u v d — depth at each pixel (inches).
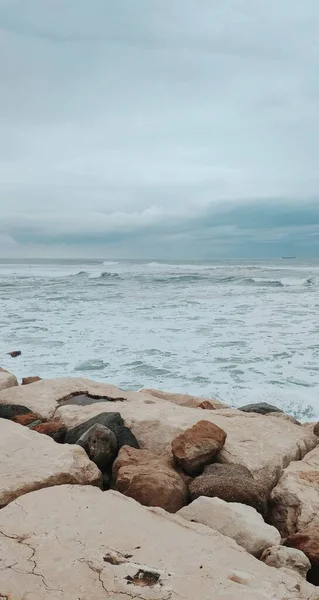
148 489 144.5
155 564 98.7
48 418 228.8
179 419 215.3
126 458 172.6
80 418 217.6
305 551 120.3
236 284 1291.8
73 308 805.2
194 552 104.7
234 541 112.3
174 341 526.0
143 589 90.0
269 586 94.0
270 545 118.3
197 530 115.8
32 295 1027.9
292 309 775.7
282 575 98.6
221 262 2935.5
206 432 182.2
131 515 120.1
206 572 96.9
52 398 248.7
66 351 478.6
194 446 176.7
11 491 134.9
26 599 86.2
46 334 567.5
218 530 122.1
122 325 629.0
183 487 152.9
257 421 225.0
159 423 209.0
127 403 239.1
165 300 919.0
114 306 829.2
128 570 96.0
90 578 92.7
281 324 631.2
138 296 997.8
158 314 729.0
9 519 115.1
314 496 151.6
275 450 191.3
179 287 1213.1
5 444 169.3
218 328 604.1
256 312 744.3
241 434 204.4
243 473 168.2
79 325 630.5
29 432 183.6
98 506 123.7
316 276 1534.2
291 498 151.0
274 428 217.3
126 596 87.9
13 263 3002.0
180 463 176.2
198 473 175.9
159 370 409.4
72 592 88.5
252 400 333.1
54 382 272.2
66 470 148.4
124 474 155.7
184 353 470.3
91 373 400.5
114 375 394.9
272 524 152.9
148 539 109.0
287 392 345.4
